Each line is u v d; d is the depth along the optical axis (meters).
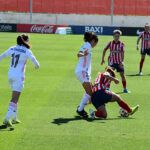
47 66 56.97
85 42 31.53
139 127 29.44
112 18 128.38
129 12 140.75
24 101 36.88
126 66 59.78
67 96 39.16
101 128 29.02
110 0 141.25
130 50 79.06
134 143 26.12
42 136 27.17
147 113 33.44
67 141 26.28
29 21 132.75
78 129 28.70
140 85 45.81
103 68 56.62
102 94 31.00
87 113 32.34
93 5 141.75
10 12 133.88
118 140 26.61
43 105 35.53
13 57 28.83
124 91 41.75
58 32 117.56
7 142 25.98
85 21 131.62
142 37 53.06
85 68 31.33
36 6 140.88
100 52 74.69
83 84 31.41
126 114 31.91
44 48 78.06
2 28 119.88
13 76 28.58
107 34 118.56
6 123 28.67
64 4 141.75
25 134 27.52
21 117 31.61
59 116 32.03
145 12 140.62
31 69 54.03
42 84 44.72
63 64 59.00
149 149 25.12
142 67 56.62
